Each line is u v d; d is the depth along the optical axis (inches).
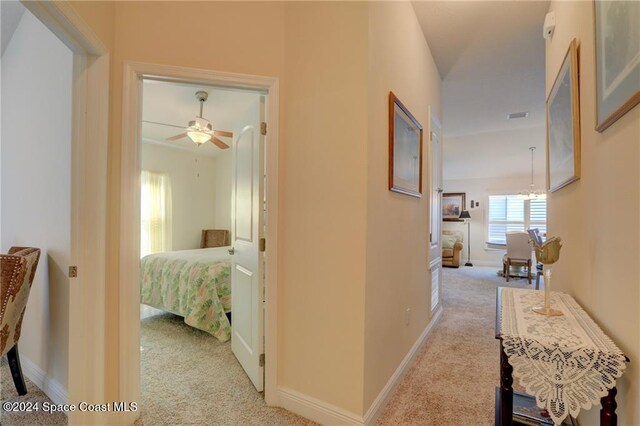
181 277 121.0
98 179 58.7
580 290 56.7
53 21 48.9
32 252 71.7
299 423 65.4
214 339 110.8
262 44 70.2
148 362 92.8
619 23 38.2
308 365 67.3
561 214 71.1
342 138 63.6
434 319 123.8
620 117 39.3
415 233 96.3
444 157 272.1
